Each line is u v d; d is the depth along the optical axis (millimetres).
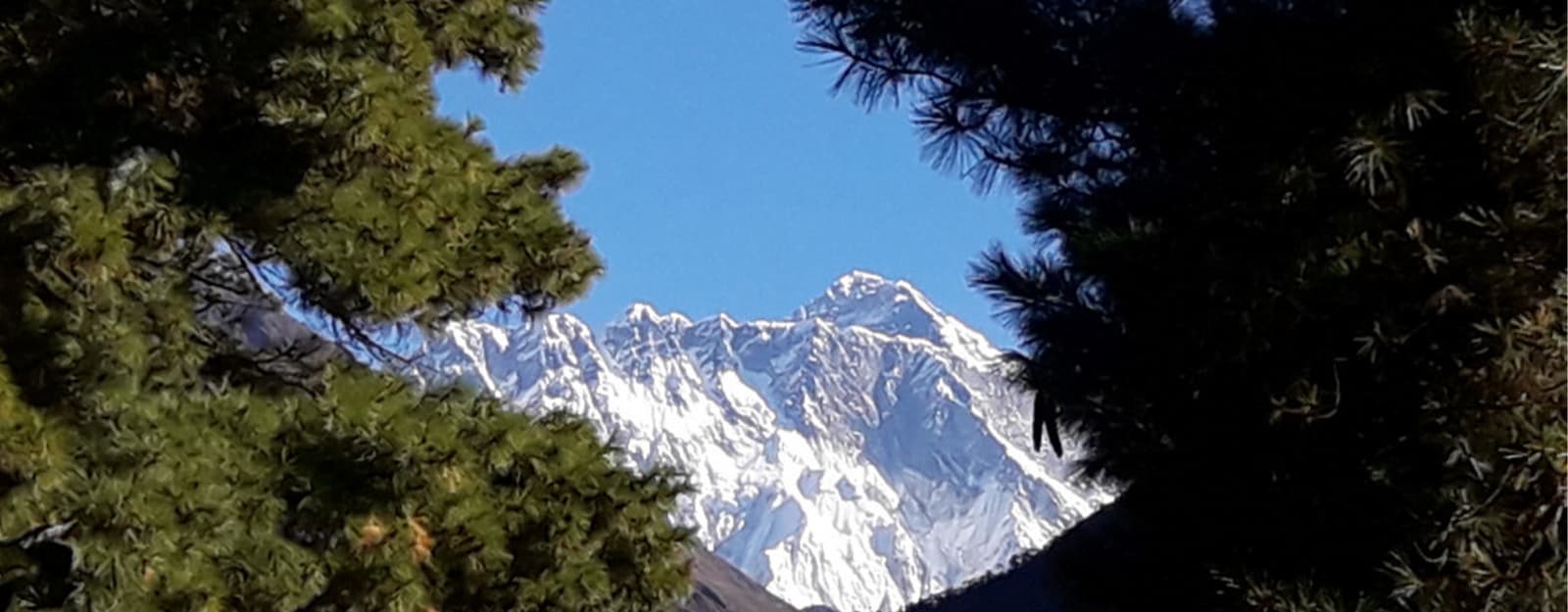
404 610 11031
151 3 12570
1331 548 9023
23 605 10312
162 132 12695
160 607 10211
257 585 10477
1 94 12445
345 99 12555
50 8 12508
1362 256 8734
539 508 11984
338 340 12977
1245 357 9016
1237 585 9055
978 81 11602
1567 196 8617
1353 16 9500
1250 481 9328
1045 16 11430
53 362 11008
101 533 10219
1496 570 8250
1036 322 10422
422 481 11375
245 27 12594
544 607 11750
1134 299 9648
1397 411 8820
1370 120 9023
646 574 12367
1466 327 8648
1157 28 10891
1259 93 9648
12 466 10461
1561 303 8539
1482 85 8727
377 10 13117
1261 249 9242
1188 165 10344
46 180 11438
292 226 12398
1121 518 10461
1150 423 9789
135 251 11859
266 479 10977
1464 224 8695
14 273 11258
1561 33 8742
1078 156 11398
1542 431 8258
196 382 12023
